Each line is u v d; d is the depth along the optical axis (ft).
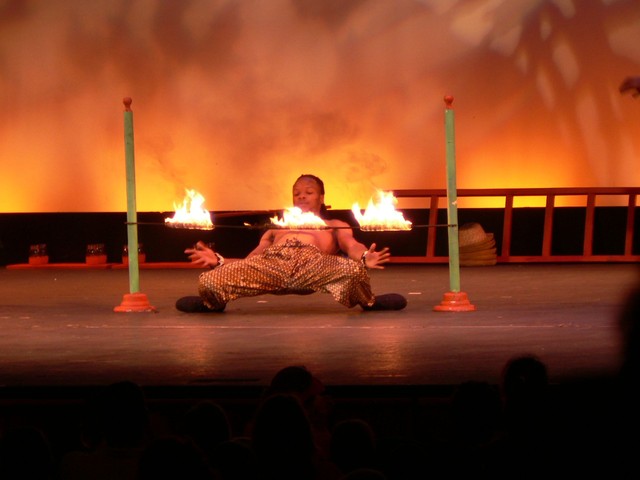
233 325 23.00
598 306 25.88
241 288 25.29
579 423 13.88
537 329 21.70
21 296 30.45
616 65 45.88
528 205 46.68
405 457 12.88
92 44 47.19
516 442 13.43
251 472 12.48
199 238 46.88
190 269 42.68
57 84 47.42
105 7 46.96
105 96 47.29
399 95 46.44
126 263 44.27
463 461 13.00
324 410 14.85
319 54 46.55
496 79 46.21
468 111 46.42
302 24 46.50
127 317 24.76
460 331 21.58
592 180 46.26
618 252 45.88
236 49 46.70
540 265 42.16
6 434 12.64
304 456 12.42
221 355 18.92
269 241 26.68
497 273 37.93
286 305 27.22
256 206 47.14
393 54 46.39
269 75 46.70
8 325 23.38
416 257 43.65
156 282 35.81
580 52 45.96
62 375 17.16
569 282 33.47
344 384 16.12
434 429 16.12
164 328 22.63
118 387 13.76
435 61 46.29
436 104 46.42
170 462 11.70
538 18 45.96
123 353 19.27
